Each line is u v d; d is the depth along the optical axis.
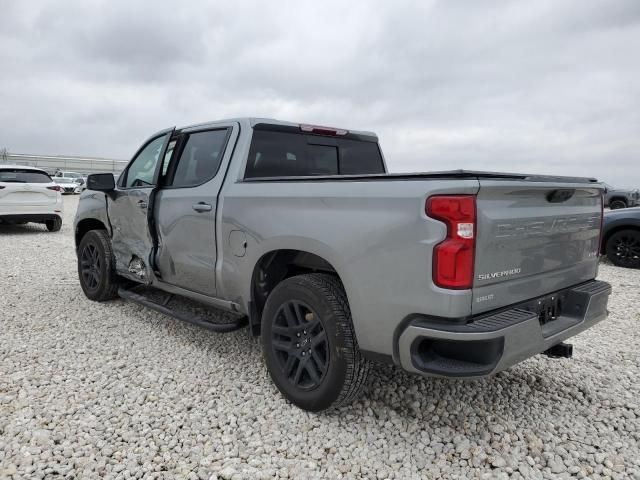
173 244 3.95
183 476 2.38
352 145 4.34
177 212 3.87
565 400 3.21
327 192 2.77
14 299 5.47
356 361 2.71
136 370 3.58
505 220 2.41
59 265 7.67
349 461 2.52
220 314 4.82
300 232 2.87
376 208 2.52
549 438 2.75
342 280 2.67
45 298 5.53
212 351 3.96
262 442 2.67
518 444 2.69
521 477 2.42
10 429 2.73
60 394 3.19
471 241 2.25
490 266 2.37
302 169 3.88
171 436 2.72
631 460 2.57
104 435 2.72
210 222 3.54
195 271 3.75
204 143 3.87
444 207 2.26
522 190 2.49
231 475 2.38
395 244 2.42
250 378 3.45
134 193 4.41
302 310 2.98
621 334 4.63
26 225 13.66
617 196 21.22
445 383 3.40
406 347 2.41
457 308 2.25
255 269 3.26
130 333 4.37
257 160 3.58
